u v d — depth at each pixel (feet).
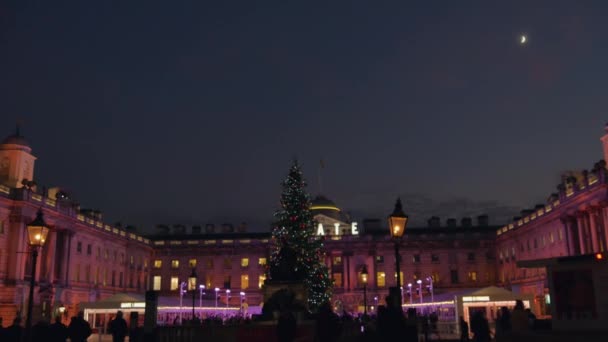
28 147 288.92
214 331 94.48
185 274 402.31
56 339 74.28
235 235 422.41
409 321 78.07
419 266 390.01
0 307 233.35
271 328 95.40
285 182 245.04
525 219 328.08
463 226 415.23
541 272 296.92
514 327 83.66
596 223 234.38
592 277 55.31
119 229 353.92
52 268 267.39
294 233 236.84
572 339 46.75
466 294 185.47
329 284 241.14
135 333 92.27
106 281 332.39
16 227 244.63
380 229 420.36
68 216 284.00
